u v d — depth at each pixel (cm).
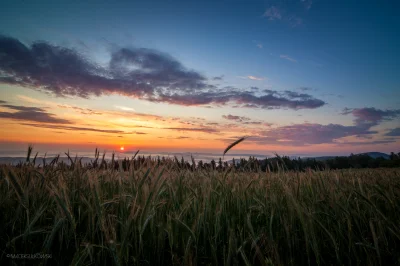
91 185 189
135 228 183
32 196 224
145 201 195
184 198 261
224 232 237
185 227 188
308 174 332
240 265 197
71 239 210
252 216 269
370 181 369
